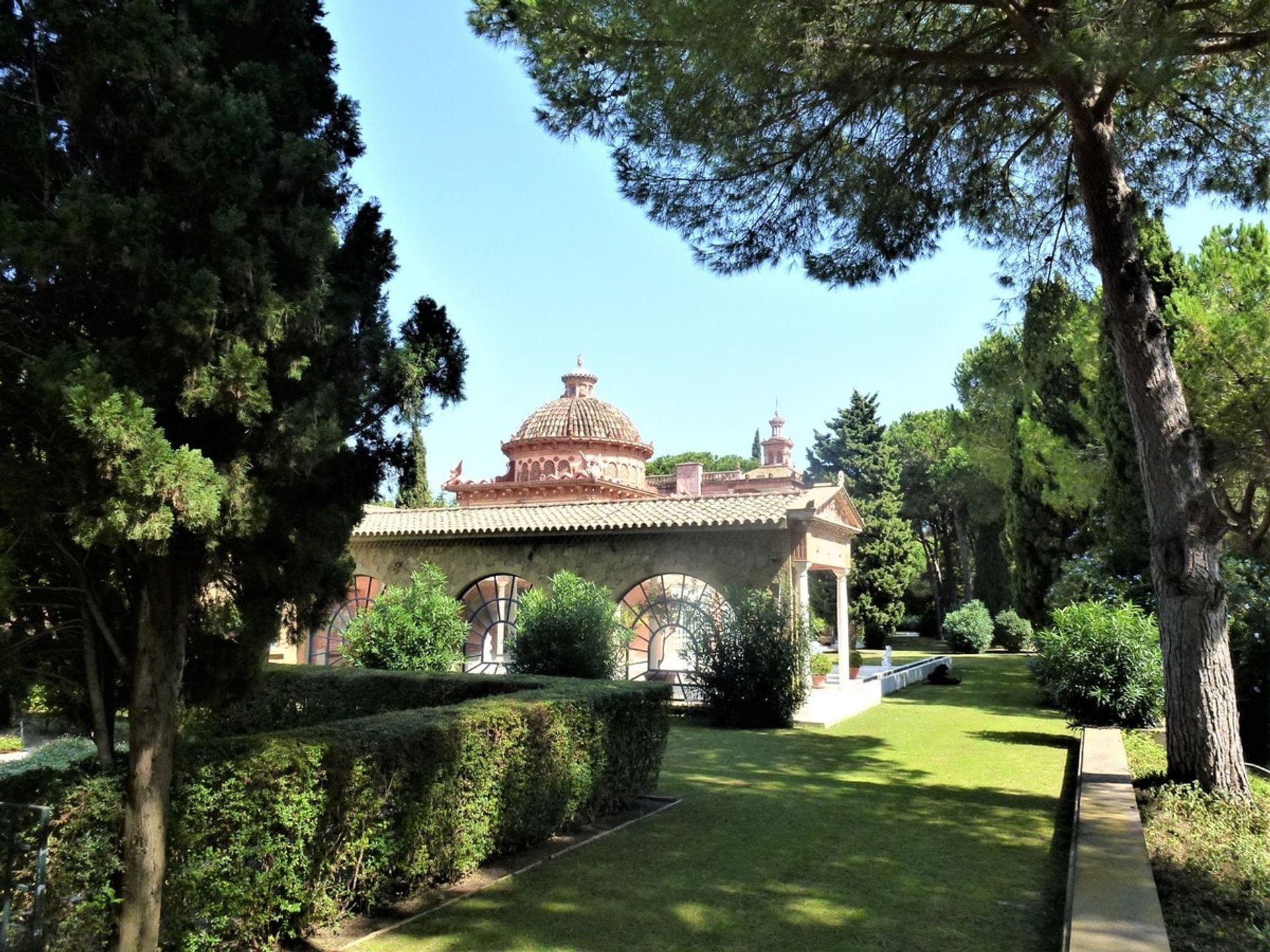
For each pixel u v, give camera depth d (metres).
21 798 3.86
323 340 4.31
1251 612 11.49
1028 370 11.97
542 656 14.64
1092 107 8.41
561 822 7.30
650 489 29.92
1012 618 33.78
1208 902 5.19
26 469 3.64
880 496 33.88
